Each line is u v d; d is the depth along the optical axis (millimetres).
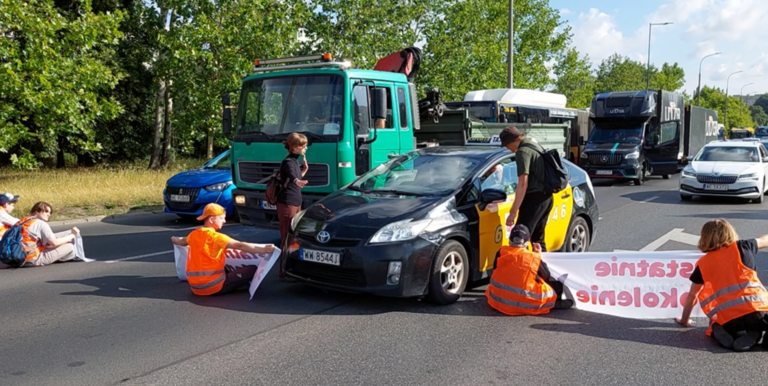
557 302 5906
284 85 9180
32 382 4227
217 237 6406
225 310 5961
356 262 5734
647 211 13773
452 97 29094
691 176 15633
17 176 20594
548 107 23906
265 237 10500
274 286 6898
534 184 6230
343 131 8516
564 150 17797
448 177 6660
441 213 6090
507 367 4457
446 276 6066
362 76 8859
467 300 6262
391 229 5781
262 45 21922
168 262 8461
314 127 8773
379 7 25984
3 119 15359
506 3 36406
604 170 21656
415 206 6102
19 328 5445
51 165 31312
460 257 6172
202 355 4730
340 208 6328
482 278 6535
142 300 6379
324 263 5934
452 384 4148
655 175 26312
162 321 5613
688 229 10977
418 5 28094
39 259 8148
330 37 24688
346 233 5879
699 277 5043
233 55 21641
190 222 12703
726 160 16344
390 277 5703
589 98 50625
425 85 28688
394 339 5074
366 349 4836
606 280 5789
